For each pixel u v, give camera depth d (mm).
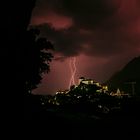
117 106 27297
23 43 13375
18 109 12180
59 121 15688
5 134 10773
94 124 17734
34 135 11891
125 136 14555
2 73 11719
